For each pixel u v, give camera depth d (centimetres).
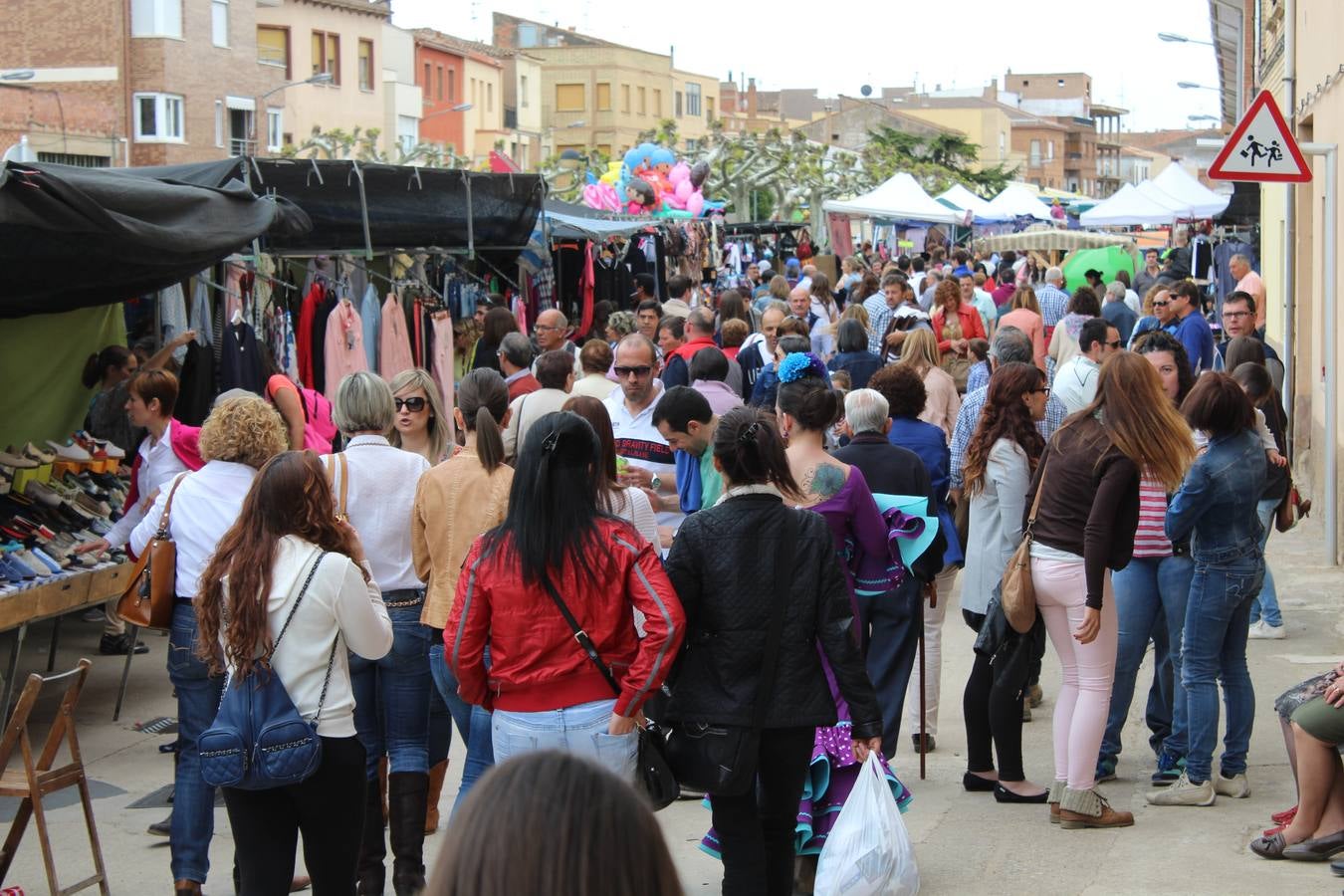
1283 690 775
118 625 909
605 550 435
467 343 1266
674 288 1428
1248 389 729
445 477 536
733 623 452
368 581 474
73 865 586
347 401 556
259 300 1022
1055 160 12569
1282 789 641
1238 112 3259
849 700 462
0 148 3538
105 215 708
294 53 5297
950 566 675
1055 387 852
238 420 537
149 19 4159
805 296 1340
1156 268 2762
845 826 482
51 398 931
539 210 1298
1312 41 1473
